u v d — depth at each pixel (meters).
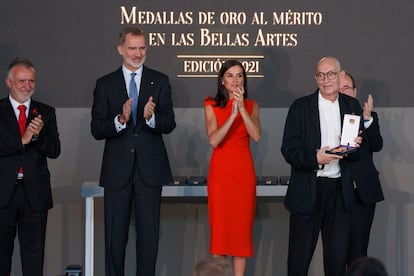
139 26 8.67
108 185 7.30
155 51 8.68
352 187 7.11
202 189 7.85
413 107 8.77
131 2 8.66
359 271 3.83
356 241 7.52
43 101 8.66
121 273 7.43
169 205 8.80
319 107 7.17
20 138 7.27
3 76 8.59
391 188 8.82
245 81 7.68
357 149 7.12
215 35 8.69
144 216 7.34
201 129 8.70
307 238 7.20
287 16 8.70
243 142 7.65
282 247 8.83
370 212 7.54
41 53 8.64
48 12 8.64
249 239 7.66
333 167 7.11
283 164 8.76
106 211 7.36
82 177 8.70
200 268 3.94
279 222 8.82
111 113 7.32
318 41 8.73
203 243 8.82
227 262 4.14
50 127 7.45
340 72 7.15
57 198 8.71
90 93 8.69
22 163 7.30
